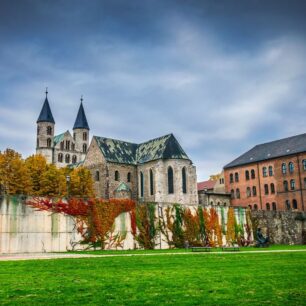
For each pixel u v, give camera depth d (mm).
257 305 10234
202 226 51875
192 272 17922
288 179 84375
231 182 96938
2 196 36625
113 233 43688
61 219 40156
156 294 12008
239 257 27719
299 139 87125
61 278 15969
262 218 59219
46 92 137750
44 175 72875
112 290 12844
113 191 78500
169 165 76938
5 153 69562
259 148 96312
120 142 86125
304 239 63594
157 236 47344
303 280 14914
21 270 19172
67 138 138875
